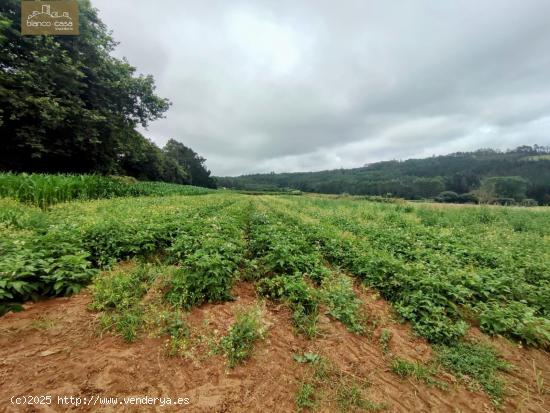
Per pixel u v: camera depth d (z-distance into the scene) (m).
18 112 15.22
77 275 3.98
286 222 10.88
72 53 19.02
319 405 2.59
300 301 4.29
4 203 8.20
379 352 3.49
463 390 2.95
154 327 3.40
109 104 21.59
